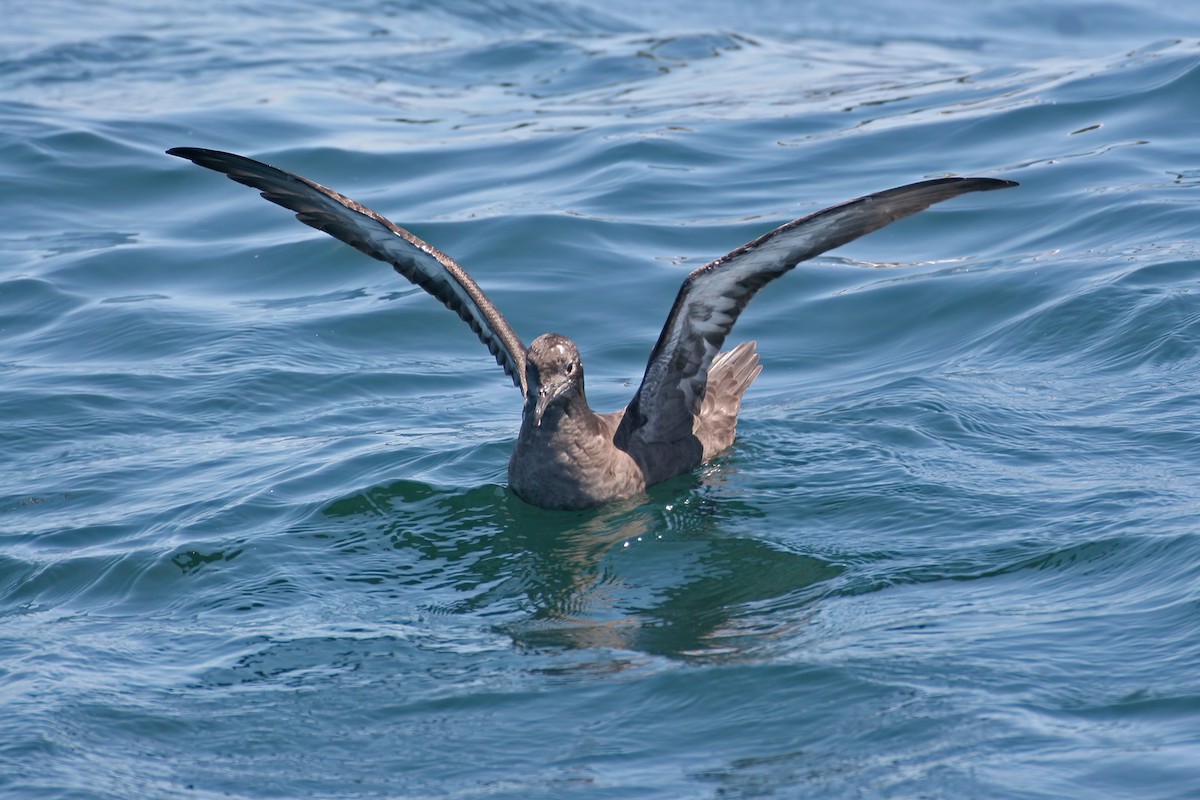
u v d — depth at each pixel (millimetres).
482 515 13789
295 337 18812
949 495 13242
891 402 15711
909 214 12117
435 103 29359
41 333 19188
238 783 9133
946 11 43094
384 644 11086
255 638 11250
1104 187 21594
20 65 31594
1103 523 12164
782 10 43156
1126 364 16141
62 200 23656
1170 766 8539
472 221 21859
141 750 9547
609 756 9266
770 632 10930
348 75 31609
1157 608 10461
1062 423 14766
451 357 18641
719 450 15062
